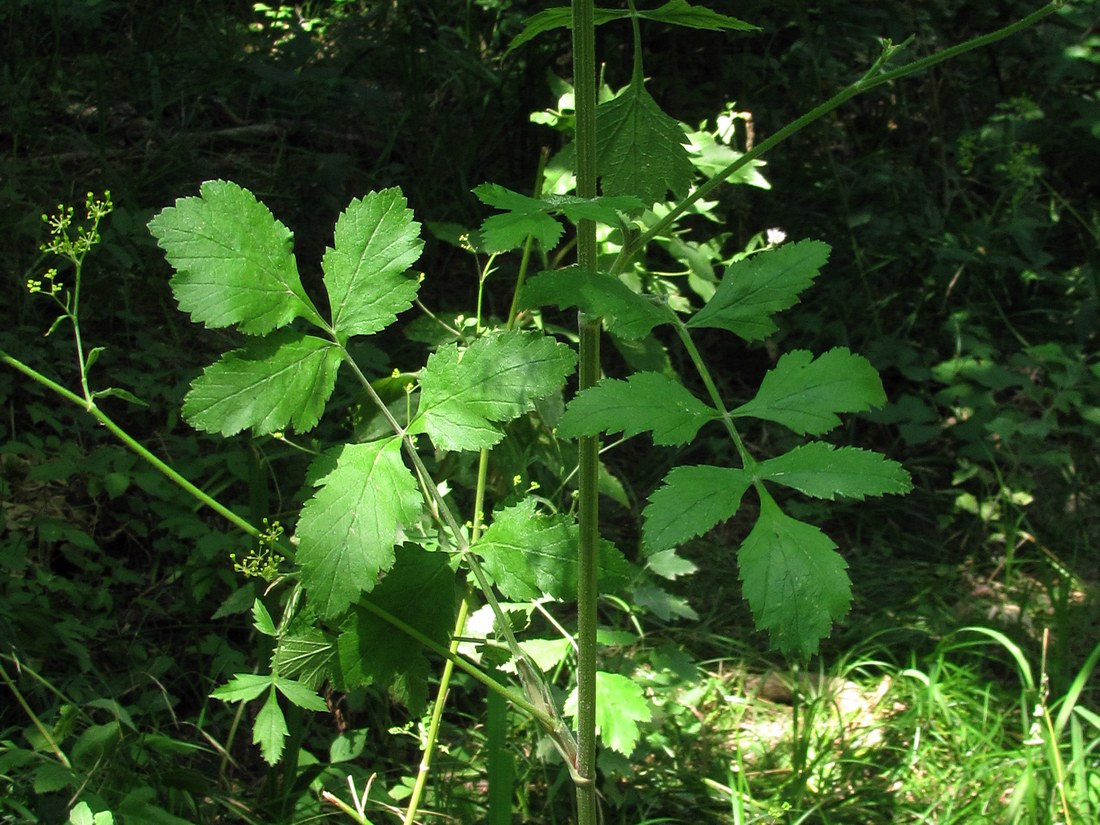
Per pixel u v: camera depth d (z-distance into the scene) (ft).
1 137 12.96
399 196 4.45
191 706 8.83
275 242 4.33
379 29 16.24
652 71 13.84
